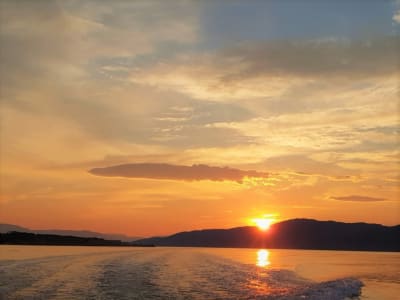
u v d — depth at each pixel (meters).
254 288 34.06
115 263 55.53
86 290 30.64
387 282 43.91
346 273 56.25
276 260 89.44
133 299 27.17
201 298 28.14
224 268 54.56
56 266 49.97
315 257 115.94
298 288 34.41
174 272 45.47
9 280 36.00
